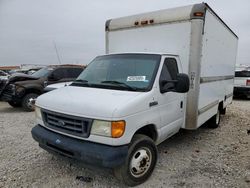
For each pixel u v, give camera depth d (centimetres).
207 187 375
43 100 404
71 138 356
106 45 613
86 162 332
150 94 381
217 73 636
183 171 430
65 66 1089
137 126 354
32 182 380
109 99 349
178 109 471
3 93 985
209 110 602
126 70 429
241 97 1669
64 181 385
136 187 373
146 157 384
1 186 365
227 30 706
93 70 468
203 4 469
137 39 552
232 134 681
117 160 323
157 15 517
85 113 337
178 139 623
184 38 483
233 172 427
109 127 320
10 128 695
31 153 497
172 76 450
